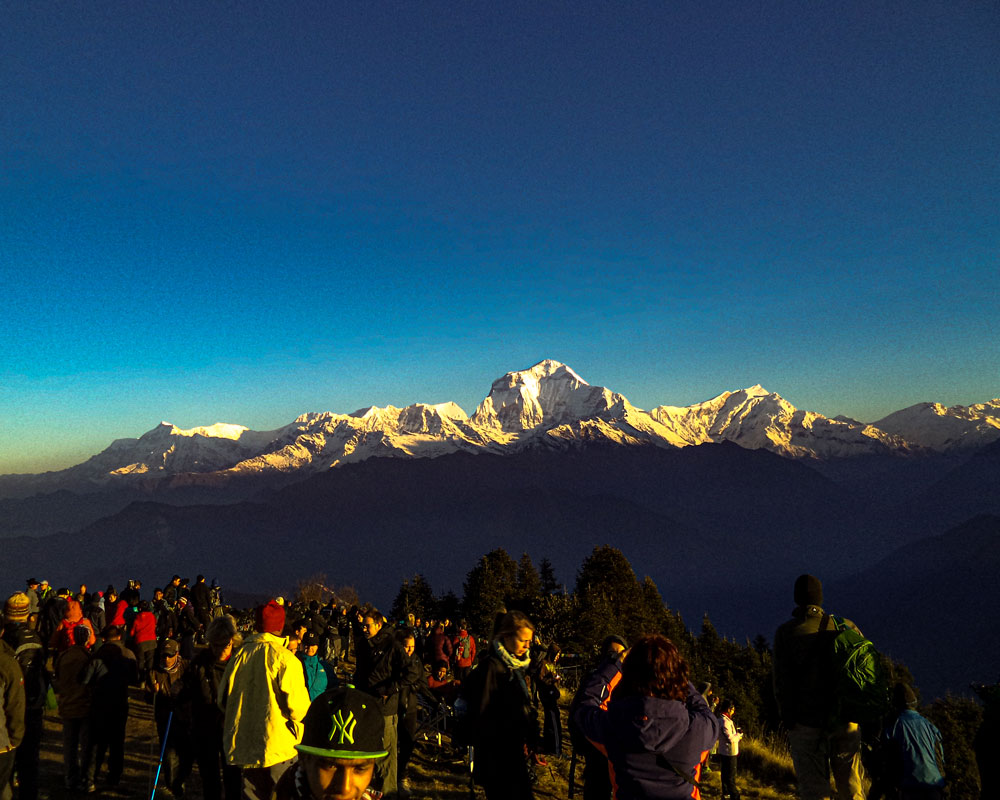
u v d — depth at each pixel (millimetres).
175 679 9805
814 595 7012
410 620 14594
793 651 6848
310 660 10695
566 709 16188
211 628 8305
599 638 45469
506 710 6176
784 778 14633
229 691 6926
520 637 6344
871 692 6477
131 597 22828
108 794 9977
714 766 14656
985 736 6016
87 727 9984
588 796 6383
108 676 10047
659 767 4223
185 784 10500
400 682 9031
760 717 52375
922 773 7598
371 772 2967
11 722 7430
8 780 7465
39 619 18688
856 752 6707
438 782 10703
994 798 5898
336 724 2859
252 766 6605
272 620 7102
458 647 16609
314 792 2900
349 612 26938
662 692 4309
